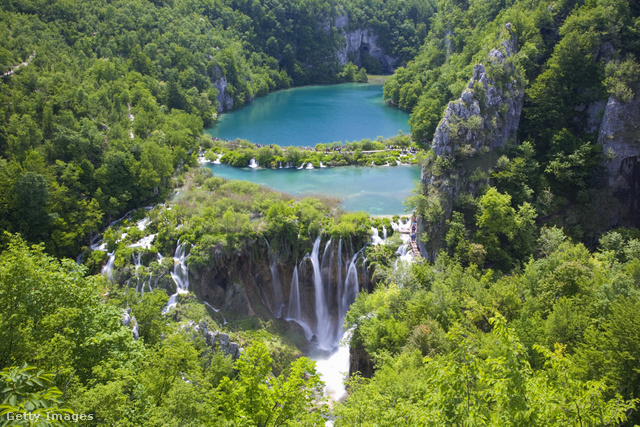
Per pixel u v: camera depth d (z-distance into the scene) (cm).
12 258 4094
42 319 3938
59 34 17612
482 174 10050
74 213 10262
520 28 12531
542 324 5812
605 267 7444
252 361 4294
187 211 10656
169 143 14462
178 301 8875
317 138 18512
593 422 3016
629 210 10594
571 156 10419
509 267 9212
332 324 9894
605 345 4681
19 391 1986
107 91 14888
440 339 6112
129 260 9488
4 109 11700
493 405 3891
